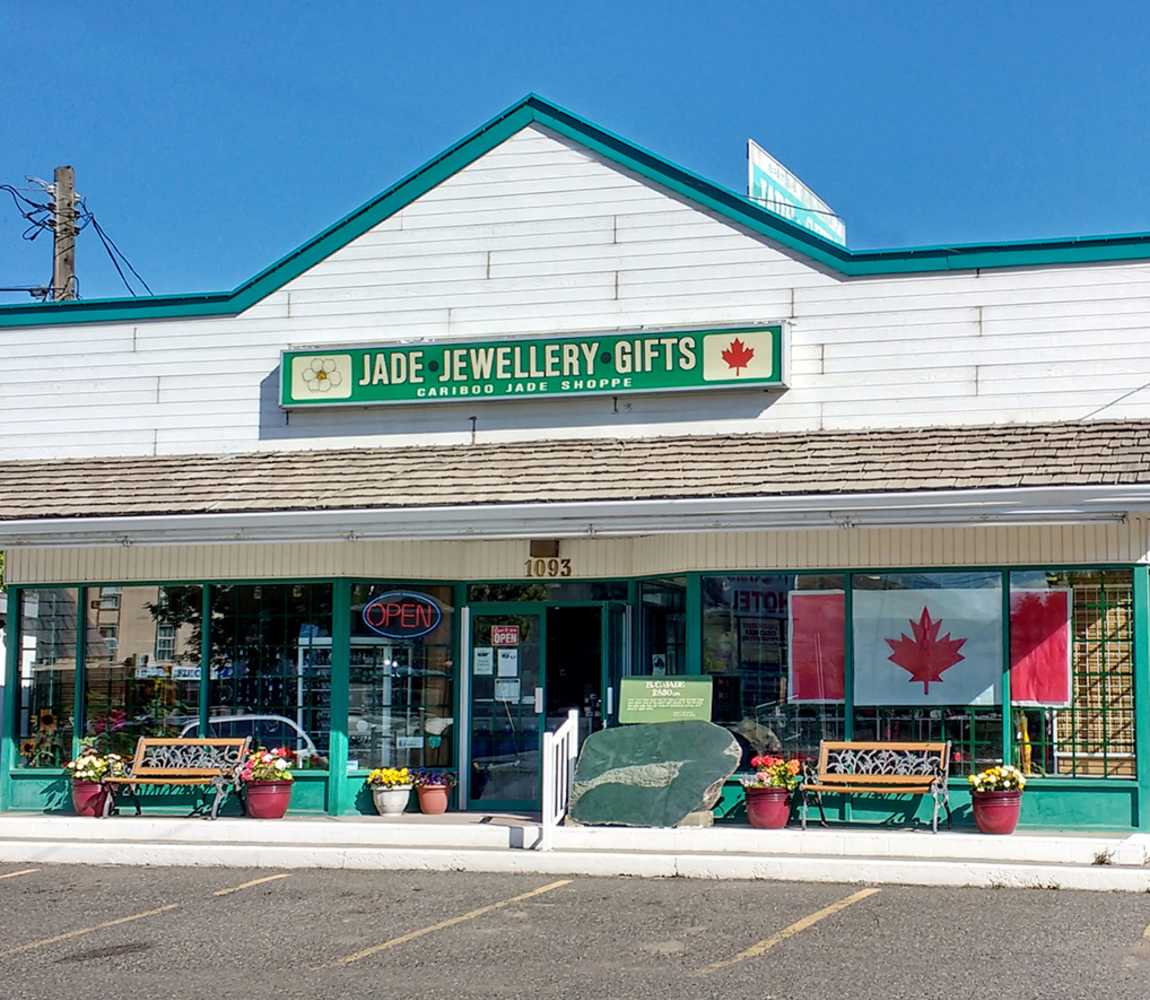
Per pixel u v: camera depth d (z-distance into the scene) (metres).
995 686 14.68
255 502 15.80
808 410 16.05
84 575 17.09
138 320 17.98
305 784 16.31
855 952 10.02
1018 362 15.57
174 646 16.86
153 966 9.95
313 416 17.39
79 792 16.12
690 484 14.89
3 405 18.22
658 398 16.48
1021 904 11.70
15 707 17.16
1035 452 14.54
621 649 16.59
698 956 9.98
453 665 17.02
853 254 16.03
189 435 17.70
